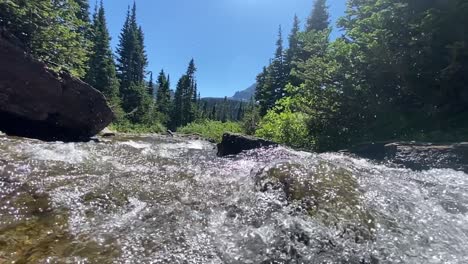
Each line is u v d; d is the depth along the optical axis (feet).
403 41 29.91
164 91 217.97
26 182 12.48
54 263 8.00
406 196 12.52
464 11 25.35
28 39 30.60
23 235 9.16
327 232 10.00
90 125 33.19
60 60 34.63
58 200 11.46
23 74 27.22
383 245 9.62
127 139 37.24
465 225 10.81
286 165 14.07
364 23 33.22
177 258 8.66
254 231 10.08
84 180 13.58
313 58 36.70
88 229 9.85
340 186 12.50
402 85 30.09
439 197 12.67
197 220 10.86
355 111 31.83
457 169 16.92
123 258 8.48
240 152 24.57
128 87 155.74
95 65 116.67
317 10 110.01
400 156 19.47
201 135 73.31
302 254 9.12
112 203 11.71
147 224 10.41
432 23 26.94
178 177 15.33
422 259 9.10
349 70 32.45
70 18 38.60
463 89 26.04
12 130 28.48
